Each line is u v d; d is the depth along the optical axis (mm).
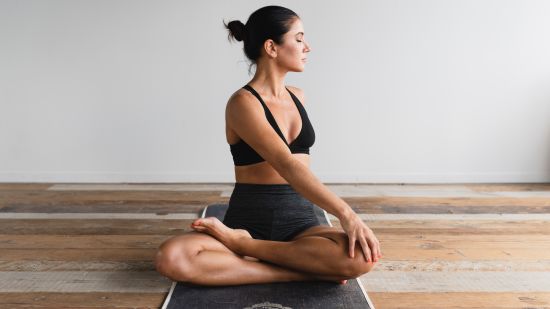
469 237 2656
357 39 4008
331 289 1931
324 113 4082
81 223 2916
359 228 1809
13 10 3955
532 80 4059
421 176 4145
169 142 4109
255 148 1938
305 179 1841
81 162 4121
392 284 2025
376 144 4117
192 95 4062
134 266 2219
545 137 4117
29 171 4121
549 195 3682
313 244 1878
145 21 3980
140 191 3809
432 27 4000
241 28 2105
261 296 1862
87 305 1824
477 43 4020
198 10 3977
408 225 2893
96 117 4074
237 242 1959
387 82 4055
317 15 3975
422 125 4102
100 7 3961
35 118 4074
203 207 3330
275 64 2051
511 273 2145
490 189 3889
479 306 1830
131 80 4039
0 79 4023
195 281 1904
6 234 2686
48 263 2246
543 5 3975
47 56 4008
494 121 4102
